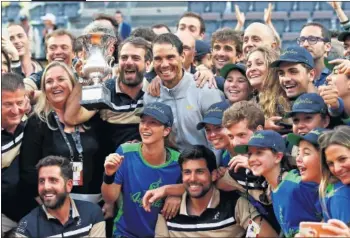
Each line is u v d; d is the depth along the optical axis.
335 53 10.16
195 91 8.66
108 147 8.71
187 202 8.20
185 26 11.27
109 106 8.34
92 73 8.48
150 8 14.76
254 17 15.45
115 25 11.15
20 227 8.09
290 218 7.55
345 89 7.99
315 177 7.43
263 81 8.48
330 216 7.20
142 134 8.27
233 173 8.08
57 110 8.53
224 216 8.09
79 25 15.13
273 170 7.65
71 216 8.12
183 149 8.60
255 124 7.95
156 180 8.34
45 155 8.48
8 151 8.45
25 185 8.51
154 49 8.57
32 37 13.81
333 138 7.18
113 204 8.50
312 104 7.84
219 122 8.18
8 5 15.59
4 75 8.45
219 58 9.81
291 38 15.23
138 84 8.70
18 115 8.40
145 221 8.35
